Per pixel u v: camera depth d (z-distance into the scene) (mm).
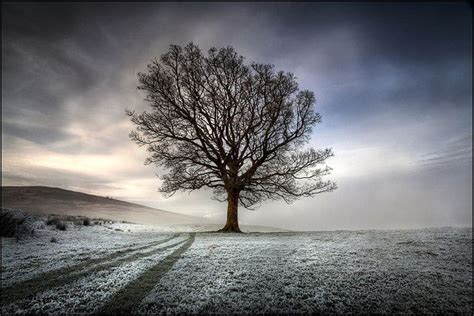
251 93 24500
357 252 11672
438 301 6672
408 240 14391
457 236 14742
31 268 9602
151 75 23938
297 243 14242
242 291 6938
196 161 24234
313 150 24375
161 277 7957
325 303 6328
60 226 20016
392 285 7586
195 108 24469
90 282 7652
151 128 23844
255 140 24578
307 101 24922
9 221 17734
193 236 18766
